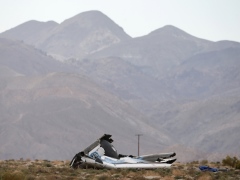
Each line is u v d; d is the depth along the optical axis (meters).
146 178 70.38
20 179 64.44
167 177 70.94
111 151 81.12
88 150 81.25
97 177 69.56
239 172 82.81
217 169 84.38
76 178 68.62
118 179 68.62
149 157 81.00
